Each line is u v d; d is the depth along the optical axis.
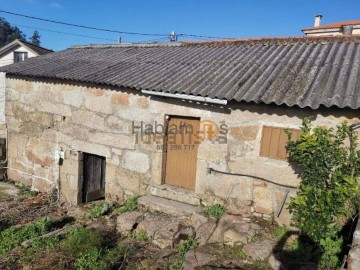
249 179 5.17
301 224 4.12
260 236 4.57
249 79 5.30
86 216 6.45
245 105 5.05
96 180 7.80
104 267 4.09
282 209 4.91
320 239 4.04
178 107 5.70
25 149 8.37
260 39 7.14
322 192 3.96
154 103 5.96
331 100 4.24
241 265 3.98
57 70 7.48
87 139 7.00
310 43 6.57
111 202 6.79
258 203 5.13
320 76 4.91
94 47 9.81
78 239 4.81
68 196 7.54
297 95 4.56
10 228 5.89
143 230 5.12
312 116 4.55
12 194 8.02
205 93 5.12
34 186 8.29
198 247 4.52
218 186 5.46
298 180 4.77
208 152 5.49
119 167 6.60
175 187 6.07
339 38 6.35
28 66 8.30
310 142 4.04
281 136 4.84
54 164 7.73
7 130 8.72
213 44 7.85
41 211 7.05
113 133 6.59
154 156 6.12
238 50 7.01
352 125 4.27
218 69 6.03
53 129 7.62
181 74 6.09
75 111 7.12
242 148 5.18
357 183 3.94
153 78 6.10
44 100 7.68
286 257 4.03
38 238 5.28
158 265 4.19
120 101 6.39
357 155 4.02
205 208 5.52
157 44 8.69
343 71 4.92
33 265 4.40
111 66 7.18
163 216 5.54
